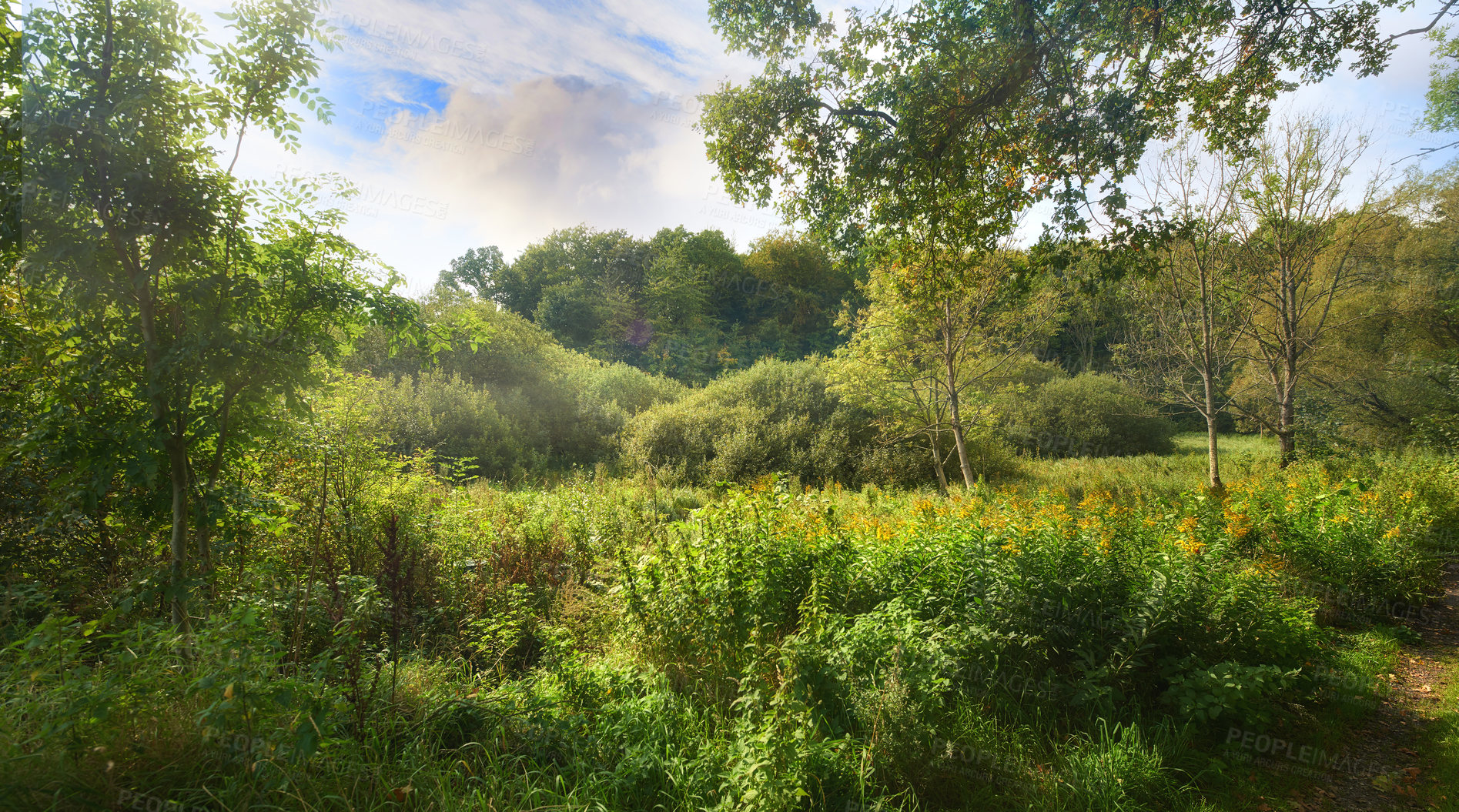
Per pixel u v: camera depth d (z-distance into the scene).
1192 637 4.50
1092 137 6.52
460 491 8.49
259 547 5.09
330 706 2.83
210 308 3.76
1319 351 17.39
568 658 4.40
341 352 4.77
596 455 20.17
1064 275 7.75
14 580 4.11
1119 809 3.39
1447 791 3.72
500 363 21.53
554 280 45.50
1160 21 6.45
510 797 3.00
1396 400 16.41
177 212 3.67
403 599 3.79
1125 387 28.16
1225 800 3.66
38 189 3.28
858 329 16.64
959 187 7.48
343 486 5.98
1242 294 14.97
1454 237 17.17
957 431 14.77
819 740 3.40
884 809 3.12
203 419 4.00
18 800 2.30
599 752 3.38
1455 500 9.50
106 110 3.38
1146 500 11.11
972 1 6.82
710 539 5.10
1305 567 7.05
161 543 4.43
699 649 4.41
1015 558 5.07
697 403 21.39
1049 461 21.25
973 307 14.66
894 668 3.72
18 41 3.30
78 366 3.53
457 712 3.59
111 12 3.44
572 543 7.72
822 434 18.55
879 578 5.31
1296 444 15.86
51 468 3.76
